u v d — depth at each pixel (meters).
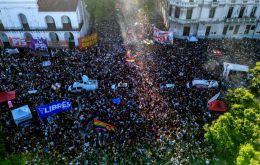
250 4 56.66
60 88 44.28
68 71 47.88
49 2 54.53
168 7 60.16
